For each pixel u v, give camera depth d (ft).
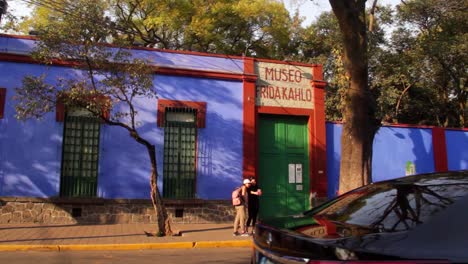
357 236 10.32
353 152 41.34
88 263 27.40
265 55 92.02
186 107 49.52
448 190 11.53
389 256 9.38
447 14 68.33
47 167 44.86
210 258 30.14
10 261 27.76
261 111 52.42
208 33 80.18
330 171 54.34
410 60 75.56
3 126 44.01
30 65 45.34
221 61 51.83
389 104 82.12
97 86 43.06
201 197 48.96
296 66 54.75
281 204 51.85
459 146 60.70
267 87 53.21
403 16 74.69
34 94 37.50
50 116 45.44
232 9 80.79
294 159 53.26
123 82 37.93
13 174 43.93
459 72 78.79
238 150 50.72
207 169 49.52
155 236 38.73
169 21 76.59
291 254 10.66
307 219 13.05
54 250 32.81
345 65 42.01
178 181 48.60
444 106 88.69
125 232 40.27
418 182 12.87
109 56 38.32
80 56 36.96
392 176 57.36
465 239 9.67
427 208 10.97
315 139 53.57
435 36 69.00
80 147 46.21
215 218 48.93
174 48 85.71
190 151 49.44
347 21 39.96
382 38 77.82
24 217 43.98
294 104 53.83
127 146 47.39
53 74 45.70
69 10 41.27
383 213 11.75
